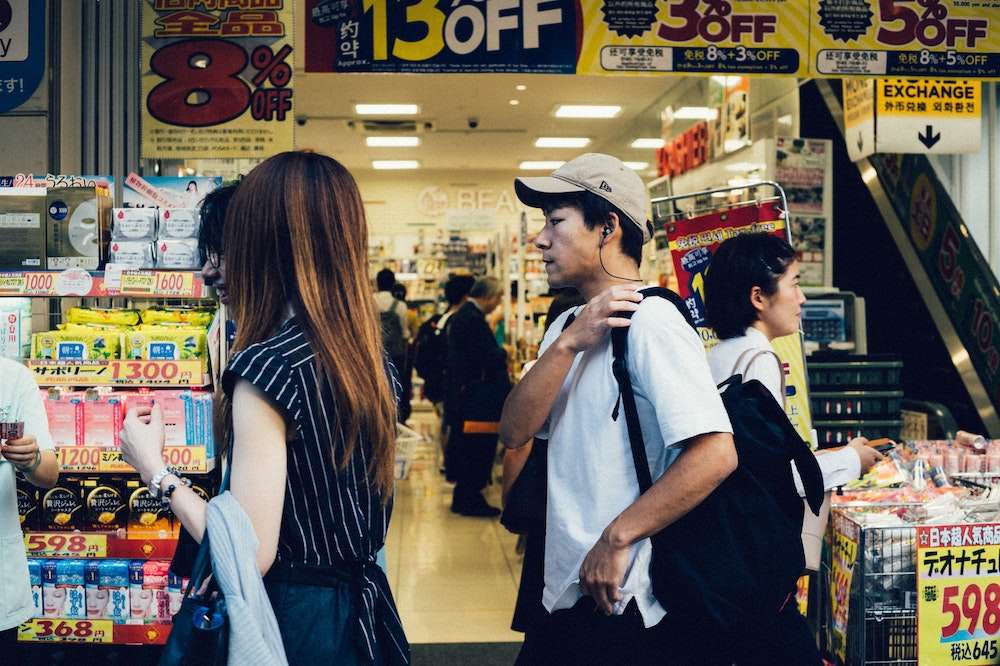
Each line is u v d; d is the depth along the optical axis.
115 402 2.72
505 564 5.15
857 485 2.85
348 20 4.03
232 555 1.21
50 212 2.81
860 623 2.50
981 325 5.15
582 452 1.69
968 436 3.30
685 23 4.17
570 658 1.69
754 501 1.68
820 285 6.20
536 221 14.84
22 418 2.39
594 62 4.12
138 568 2.77
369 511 1.40
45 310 3.52
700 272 3.30
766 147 6.14
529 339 8.55
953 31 4.25
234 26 3.78
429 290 15.85
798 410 3.08
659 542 1.63
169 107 3.78
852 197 7.27
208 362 2.82
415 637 3.92
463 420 6.34
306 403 1.30
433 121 11.65
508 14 4.09
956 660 2.51
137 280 2.76
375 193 16.62
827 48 4.23
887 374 4.49
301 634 1.31
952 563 2.51
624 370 1.63
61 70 3.68
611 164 1.76
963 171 5.43
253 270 1.38
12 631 2.35
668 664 1.64
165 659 1.23
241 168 4.20
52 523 2.81
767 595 1.65
